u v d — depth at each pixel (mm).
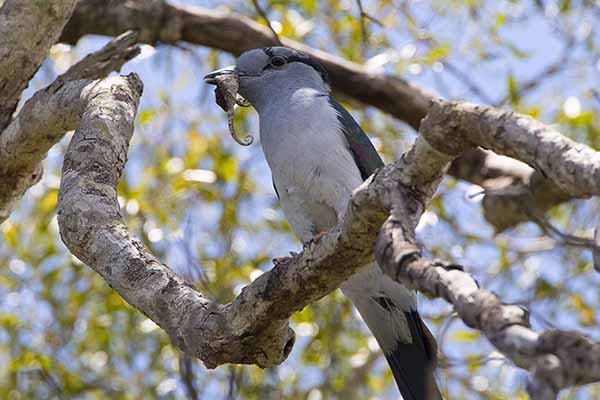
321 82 9422
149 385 12164
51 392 12164
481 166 12430
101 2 12781
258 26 13164
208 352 6207
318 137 8203
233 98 8266
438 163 5418
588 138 11984
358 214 5664
